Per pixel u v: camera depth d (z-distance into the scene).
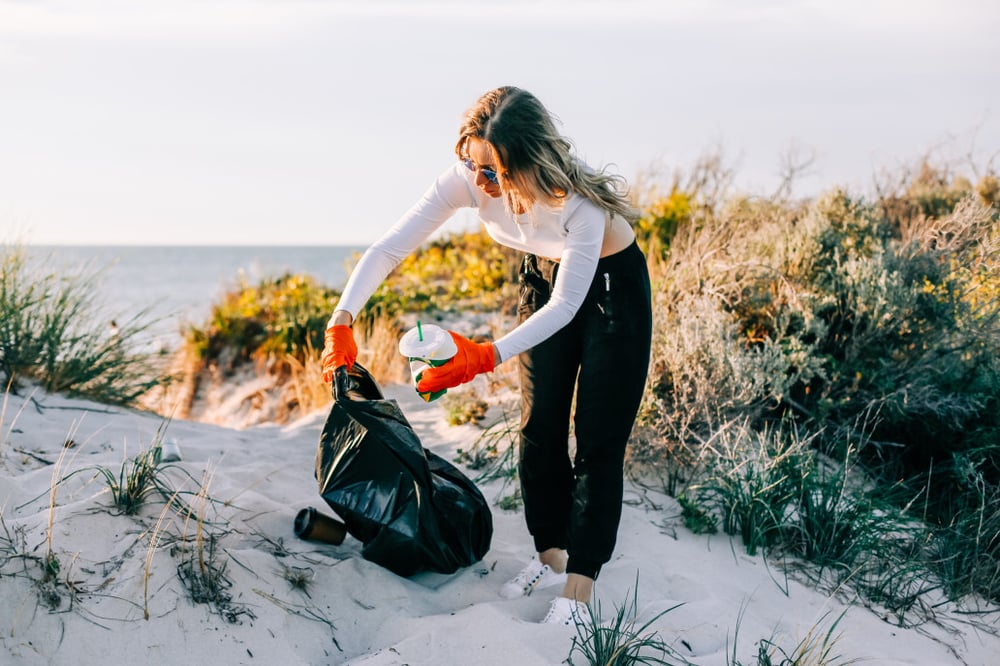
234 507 3.19
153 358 5.98
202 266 91.25
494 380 5.62
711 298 4.86
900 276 4.71
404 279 9.10
